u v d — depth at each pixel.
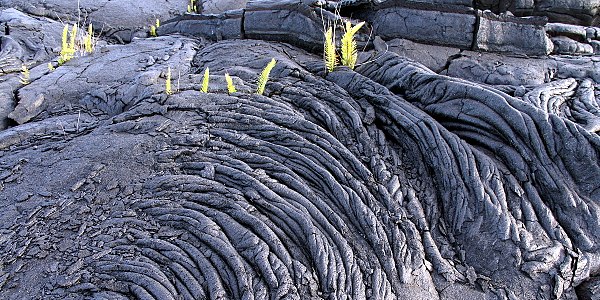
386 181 4.03
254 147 4.07
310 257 3.25
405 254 3.46
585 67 5.69
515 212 3.87
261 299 2.92
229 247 3.12
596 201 3.97
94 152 3.94
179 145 4.00
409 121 4.50
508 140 4.27
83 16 8.91
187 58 6.45
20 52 6.69
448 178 4.07
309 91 5.03
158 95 4.63
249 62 5.90
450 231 3.85
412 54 5.96
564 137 4.12
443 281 3.44
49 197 3.50
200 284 2.93
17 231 3.22
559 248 3.66
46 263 2.98
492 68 5.59
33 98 5.18
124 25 9.02
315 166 3.89
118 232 3.19
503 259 3.61
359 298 3.10
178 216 3.31
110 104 5.07
